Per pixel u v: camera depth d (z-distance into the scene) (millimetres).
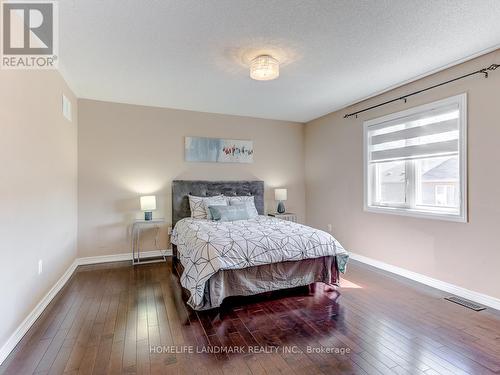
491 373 1646
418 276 3215
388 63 2816
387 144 3650
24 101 2109
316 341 1987
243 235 2812
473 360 1769
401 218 3432
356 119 4156
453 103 2844
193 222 3662
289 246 2748
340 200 4488
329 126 4734
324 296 2795
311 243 2854
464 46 2461
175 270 3656
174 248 4234
